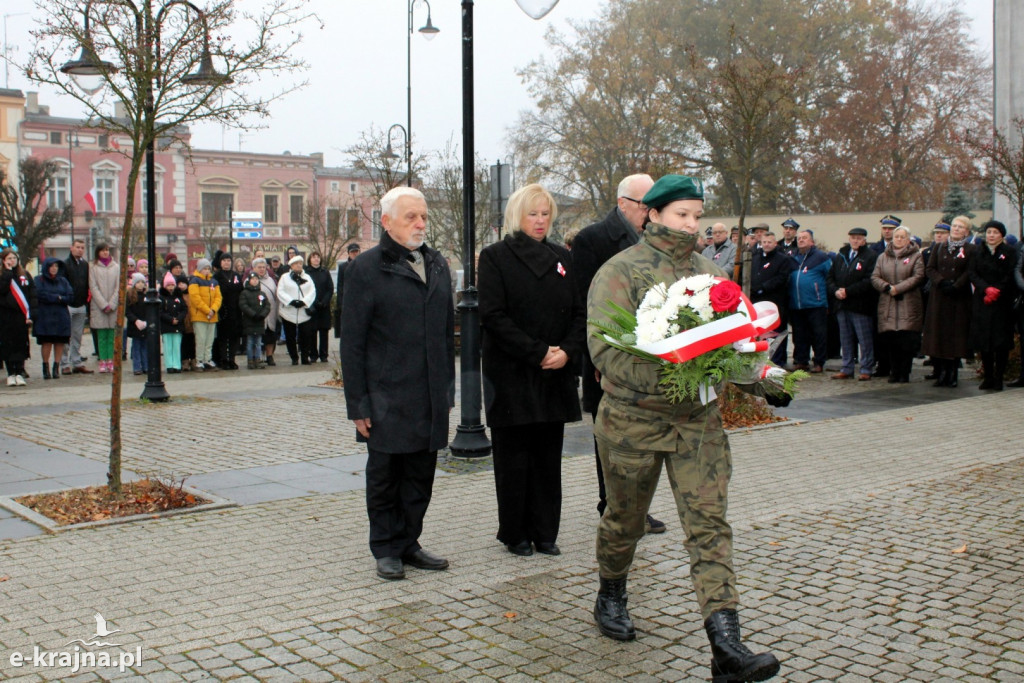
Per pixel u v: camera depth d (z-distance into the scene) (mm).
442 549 5543
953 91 41156
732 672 3359
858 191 40656
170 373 16266
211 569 5125
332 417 10602
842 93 41969
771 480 7246
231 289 16984
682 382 3480
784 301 14594
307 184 62531
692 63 14180
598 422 4004
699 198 3914
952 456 8125
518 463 5348
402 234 5062
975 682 3758
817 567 5184
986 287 11656
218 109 7012
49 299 15000
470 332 8094
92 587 4820
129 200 6547
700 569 3590
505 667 3887
